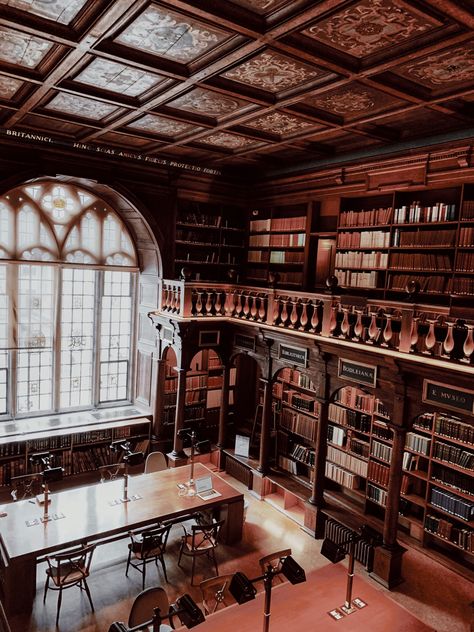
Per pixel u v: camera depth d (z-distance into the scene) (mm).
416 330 6051
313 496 7914
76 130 8047
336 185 8609
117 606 6066
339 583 5215
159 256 9898
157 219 9797
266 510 8695
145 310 10570
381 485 7555
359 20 3951
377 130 6953
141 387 10844
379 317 6547
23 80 5629
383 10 3764
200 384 10781
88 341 10461
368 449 7855
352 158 8125
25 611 5863
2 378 9570
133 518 6547
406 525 7508
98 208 10102
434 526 6941
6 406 9680
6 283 9367
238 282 11023
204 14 3855
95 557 7109
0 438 8805
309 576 5324
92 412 10414
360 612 4758
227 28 4078
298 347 7965
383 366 6551
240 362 11258
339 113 6363
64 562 6367
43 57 5109
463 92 5238
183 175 9859
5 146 8023
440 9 3643
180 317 9141
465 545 6547
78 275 10172
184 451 10008
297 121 6789
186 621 3570
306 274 9281
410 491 7480
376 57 4574
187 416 10664
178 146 8500
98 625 5730
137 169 9383
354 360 6957
